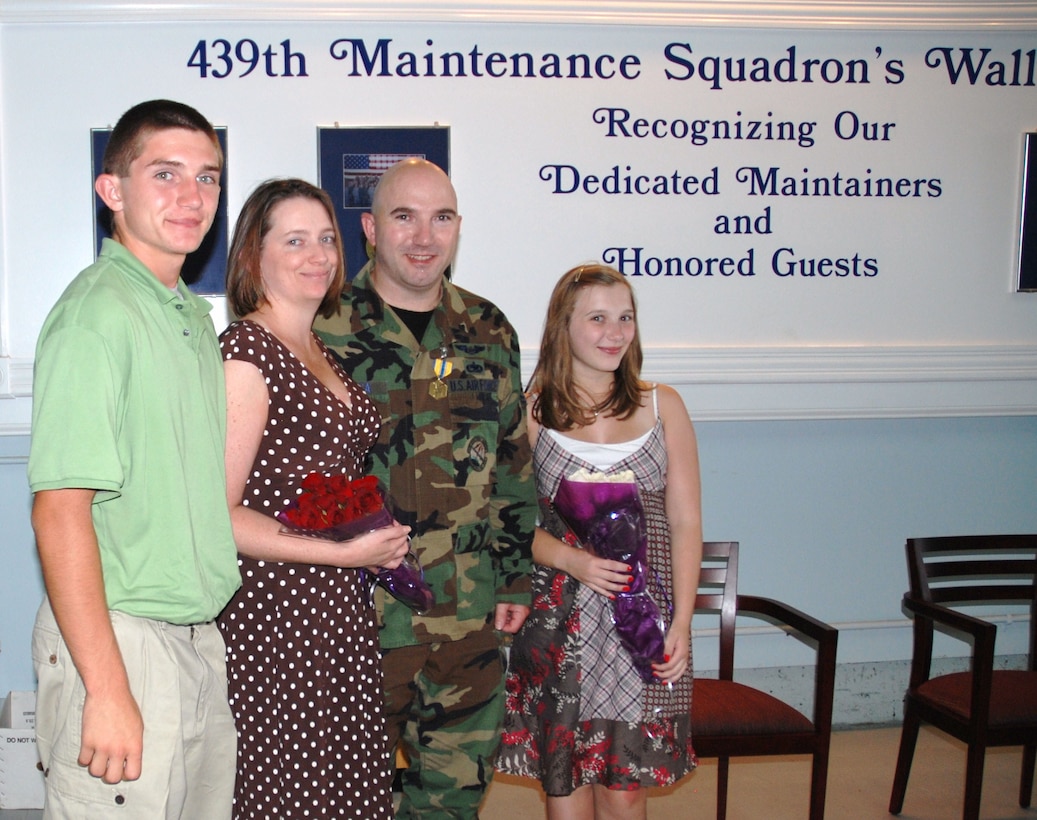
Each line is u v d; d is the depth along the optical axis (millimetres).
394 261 1955
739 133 3045
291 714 1661
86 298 1371
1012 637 3438
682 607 2100
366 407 1818
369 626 1794
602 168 2996
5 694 2969
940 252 3164
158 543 1413
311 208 1732
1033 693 2539
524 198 2973
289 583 1664
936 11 3039
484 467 2033
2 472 2936
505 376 2096
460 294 2123
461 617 1989
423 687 2031
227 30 2822
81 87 2789
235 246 1747
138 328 1394
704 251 3062
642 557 2018
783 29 3008
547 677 2076
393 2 2842
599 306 2072
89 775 1372
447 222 1971
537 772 2102
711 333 3084
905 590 3354
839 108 3080
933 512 3344
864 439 3287
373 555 1690
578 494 2025
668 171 3025
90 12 2750
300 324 1761
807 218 3100
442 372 2008
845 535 3311
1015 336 3221
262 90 2850
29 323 2828
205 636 1546
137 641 1400
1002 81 3143
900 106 3105
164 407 1417
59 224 2816
